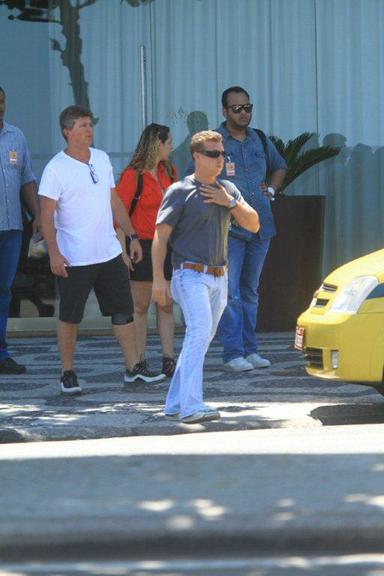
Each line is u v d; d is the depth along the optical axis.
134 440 31.95
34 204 43.88
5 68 55.75
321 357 33.81
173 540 22.09
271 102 55.84
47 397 38.09
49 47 55.75
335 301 33.66
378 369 33.03
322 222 54.00
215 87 55.84
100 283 38.59
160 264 33.34
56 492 24.88
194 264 33.06
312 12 55.62
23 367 43.66
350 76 55.72
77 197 37.62
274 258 53.25
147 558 21.75
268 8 55.69
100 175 38.03
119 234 40.50
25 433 32.56
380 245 55.94
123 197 39.97
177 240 33.28
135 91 55.81
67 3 55.69
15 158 43.16
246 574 20.48
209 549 22.09
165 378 40.53
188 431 33.12
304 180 55.94
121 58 55.75
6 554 22.00
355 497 23.91
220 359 46.06
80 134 37.72
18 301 55.56
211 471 26.69
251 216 33.38
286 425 33.69
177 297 33.50
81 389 38.34
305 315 34.69
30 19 55.66
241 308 42.50
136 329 40.09
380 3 55.44
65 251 37.75
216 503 23.64
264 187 42.81
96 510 23.22
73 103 55.91
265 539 22.08
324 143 55.88
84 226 37.72
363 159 55.88
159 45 55.75
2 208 43.00
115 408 35.75
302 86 55.81
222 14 55.66
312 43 55.66
